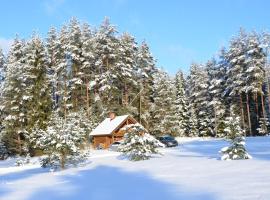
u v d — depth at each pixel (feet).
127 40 219.82
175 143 156.87
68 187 51.21
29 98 177.88
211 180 46.68
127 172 66.69
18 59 206.18
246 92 213.25
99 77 198.80
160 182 49.06
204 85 265.75
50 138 85.71
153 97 238.27
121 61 202.18
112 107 199.00
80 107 197.88
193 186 42.91
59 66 193.67
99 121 195.83
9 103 177.47
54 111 187.01
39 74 190.70
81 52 200.13
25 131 174.09
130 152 92.12
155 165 75.25
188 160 80.28
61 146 84.48
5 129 176.35
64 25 209.56
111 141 172.86
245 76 219.20
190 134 268.82
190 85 295.48
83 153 91.35
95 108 202.28
